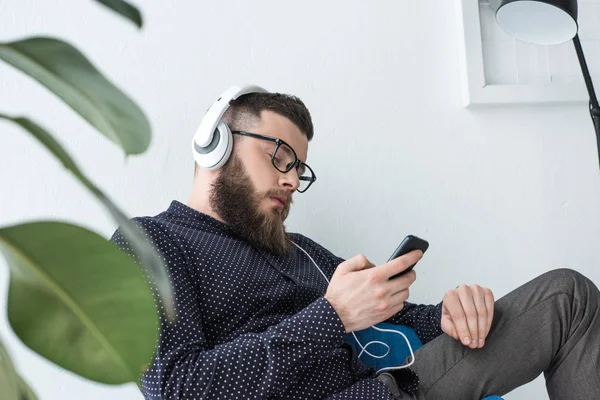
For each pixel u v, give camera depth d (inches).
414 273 41.8
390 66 65.2
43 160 56.1
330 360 43.7
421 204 63.6
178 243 45.1
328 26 64.5
